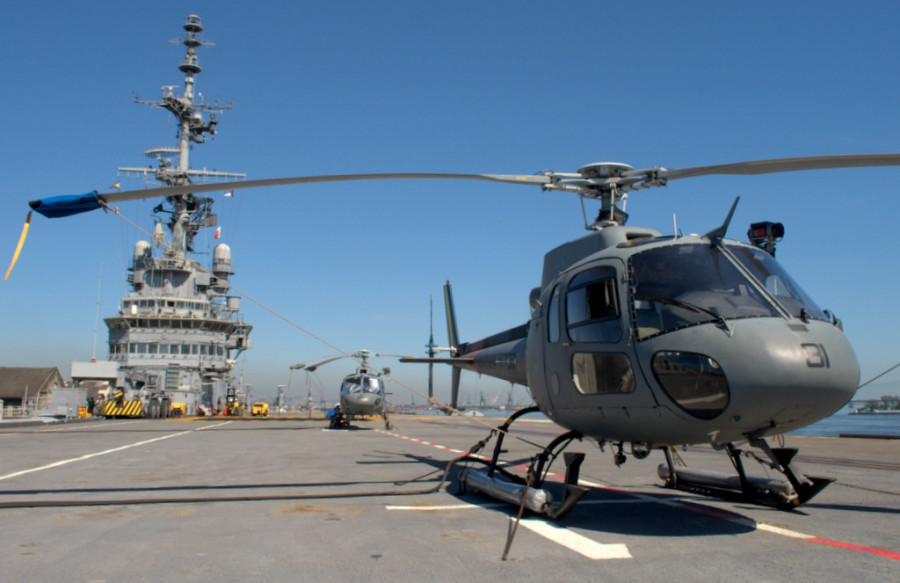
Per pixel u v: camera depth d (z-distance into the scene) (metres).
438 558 4.83
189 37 43.56
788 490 6.90
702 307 5.57
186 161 43.50
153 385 38.91
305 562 4.73
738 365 5.13
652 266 6.05
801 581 4.18
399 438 19.98
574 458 6.37
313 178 7.16
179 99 43.00
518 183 8.06
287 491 8.44
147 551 5.08
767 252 6.54
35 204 6.52
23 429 25.41
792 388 5.05
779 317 5.43
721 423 5.32
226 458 13.03
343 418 26.38
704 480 7.97
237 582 4.22
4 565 4.65
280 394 45.84
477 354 11.23
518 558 4.81
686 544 5.25
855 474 10.23
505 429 8.09
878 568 4.49
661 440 5.94
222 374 47.31
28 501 7.48
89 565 4.65
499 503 7.43
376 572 4.45
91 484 9.09
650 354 5.59
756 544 5.25
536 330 7.51
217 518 6.51
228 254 46.00
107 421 34.50
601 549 5.09
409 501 7.60
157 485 8.99
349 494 7.97
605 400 6.05
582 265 6.83
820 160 6.34
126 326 42.81
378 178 7.45
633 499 7.68
